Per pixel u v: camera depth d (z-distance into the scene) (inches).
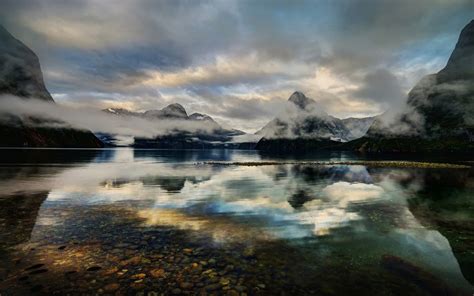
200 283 393.7
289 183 1556.3
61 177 1723.7
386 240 598.2
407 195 1180.5
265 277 416.8
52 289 368.5
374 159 5152.6
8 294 354.0
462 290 391.9
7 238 569.9
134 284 386.6
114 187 1333.7
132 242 557.6
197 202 983.6
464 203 1015.6
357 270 447.8
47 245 533.0
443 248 557.9
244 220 741.9
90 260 465.1
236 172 2293.3
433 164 3378.4
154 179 1707.7
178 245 545.3
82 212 815.1
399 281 413.1
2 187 1282.0
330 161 4308.6
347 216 799.7
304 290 382.0
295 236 613.3
